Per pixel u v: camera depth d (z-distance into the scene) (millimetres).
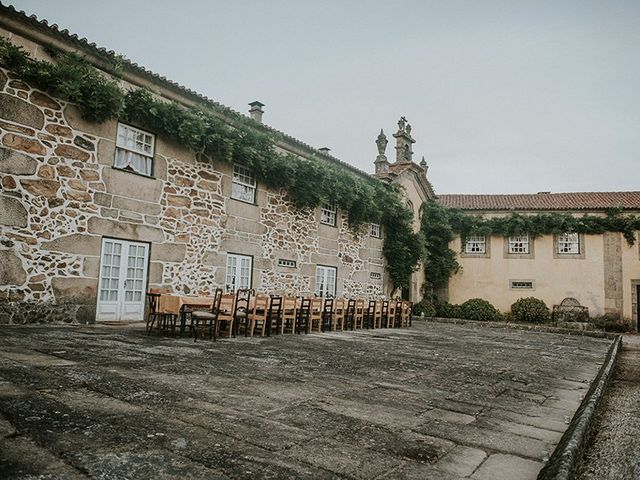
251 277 12352
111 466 2252
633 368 7863
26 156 7930
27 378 3797
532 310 20641
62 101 8414
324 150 17172
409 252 18719
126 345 6242
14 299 7719
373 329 12906
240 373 4875
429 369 6129
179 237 10461
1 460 2209
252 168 12281
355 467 2520
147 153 9930
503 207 22406
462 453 2895
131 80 9742
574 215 21453
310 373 5211
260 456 2559
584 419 3336
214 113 11461
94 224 8844
